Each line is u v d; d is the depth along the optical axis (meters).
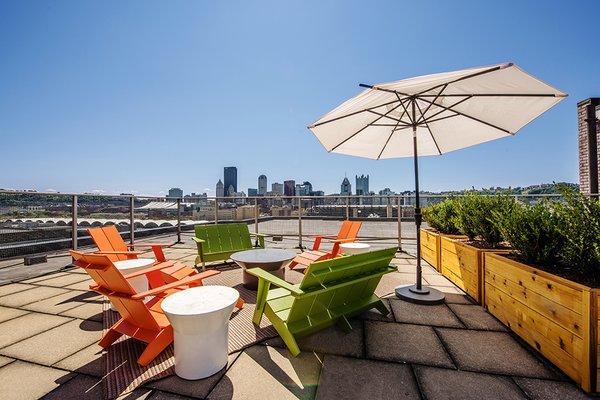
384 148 4.78
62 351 2.44
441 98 3.59
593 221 2.13
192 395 1.85
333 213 9.56
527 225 2.70
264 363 2.23
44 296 3.87
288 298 2.77
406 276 4.76
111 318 3.09
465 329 2.82
